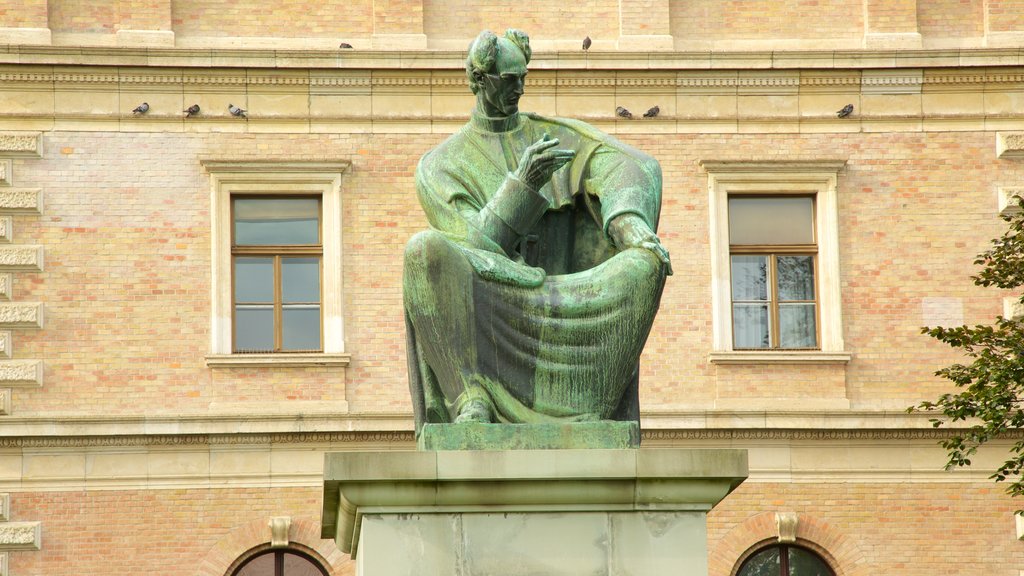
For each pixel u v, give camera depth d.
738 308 32.88
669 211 32.91
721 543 31.77
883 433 32.22
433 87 33.09
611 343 8.33
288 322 32.50
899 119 33.31
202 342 32.12
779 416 32.12
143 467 31.47
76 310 31.97
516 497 7.85
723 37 33.72
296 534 31.44
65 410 31.64
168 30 32.84
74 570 31.02
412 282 8.29
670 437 32.16
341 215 32.59
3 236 31.95
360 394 32.16
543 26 33.59
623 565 7.85
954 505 32.09
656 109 32.97
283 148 32.78
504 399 8.26
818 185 33.12
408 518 7.84
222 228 32.44
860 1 33.81
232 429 31.58
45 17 32.62
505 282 8.32
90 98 32.47
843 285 32.91
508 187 8.58
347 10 33.41
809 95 33.31
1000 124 33.31
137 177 32.41
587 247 8.86
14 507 31.11
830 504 31.98
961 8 33.81
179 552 31.27
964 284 32.94
